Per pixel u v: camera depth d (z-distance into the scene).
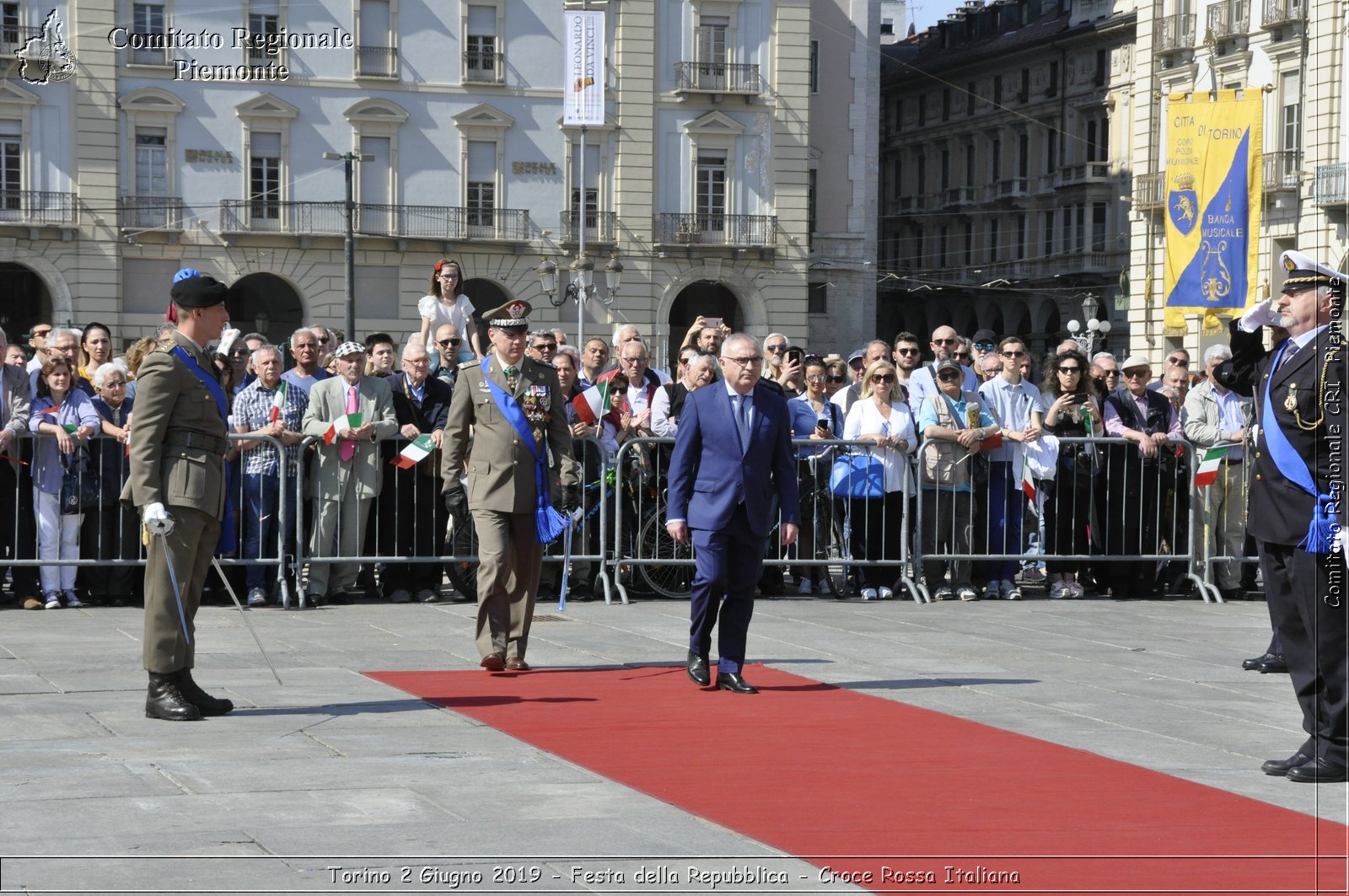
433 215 47.53
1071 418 13.53
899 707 8.45
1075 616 12.40
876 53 55.91
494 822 5.93
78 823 5.82
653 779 6.67
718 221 49.41
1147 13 47.47
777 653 10.23
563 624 11.42
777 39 49.50
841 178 55.75
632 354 13.09
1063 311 63.44
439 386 12.61
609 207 48.72
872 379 13.20
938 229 71.94
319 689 8.70
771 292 49.91
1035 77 64.94
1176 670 9.92
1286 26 41.06
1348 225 36.94
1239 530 13.67
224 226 46.22
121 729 7.54
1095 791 6.61
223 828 5.78
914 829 5.93
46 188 44.91
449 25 47.62
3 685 8.59
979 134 68.88
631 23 48.38
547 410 9.45
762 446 8.95
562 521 9.30
